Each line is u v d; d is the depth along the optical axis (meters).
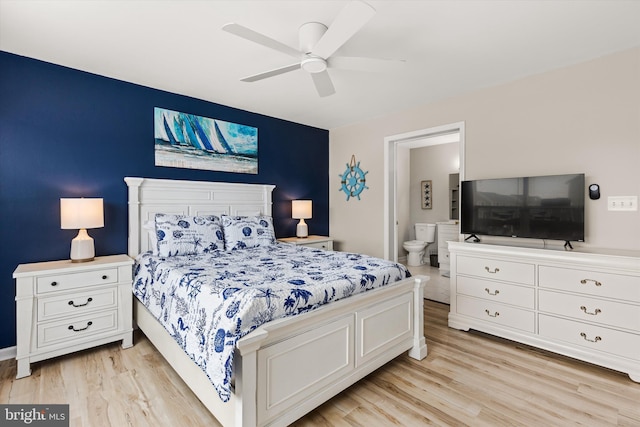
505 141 3.02
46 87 2.60
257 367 1.42
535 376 2.14
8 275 2.45
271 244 3.49
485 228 3.04
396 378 2.12
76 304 2.35
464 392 1.96
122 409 1.78
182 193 3.33
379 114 4.09
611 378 2.12
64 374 2.15
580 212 2.49
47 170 2.61
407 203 6.39
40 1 1.80
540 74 2.81
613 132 2.45
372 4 1.84
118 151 2.97
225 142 3.72
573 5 1.87
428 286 4.50
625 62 2.40
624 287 2.12
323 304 1.76
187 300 1.83
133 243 2.98
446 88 3.18
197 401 1.85
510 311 2.64
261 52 2.44
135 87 3.07
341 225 4.75
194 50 2.40
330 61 2.06
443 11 1.92
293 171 4.46
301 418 1.72
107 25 2.06
